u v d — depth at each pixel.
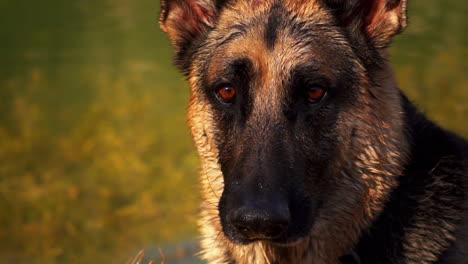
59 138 13.13
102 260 9.32
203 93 5.26
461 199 5.08
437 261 4.94
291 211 4.68
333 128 4.95
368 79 5.03
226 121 5.07
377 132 4.99
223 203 4.79
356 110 4.98
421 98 13.40
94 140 12.85
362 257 5.04
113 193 11.01
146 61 16.73
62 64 16.84
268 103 4.88
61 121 13.86
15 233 10.15
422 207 5.00
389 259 4.97
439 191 5.06
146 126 13.29
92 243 9.78
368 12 5.15
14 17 21.06
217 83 5.07
